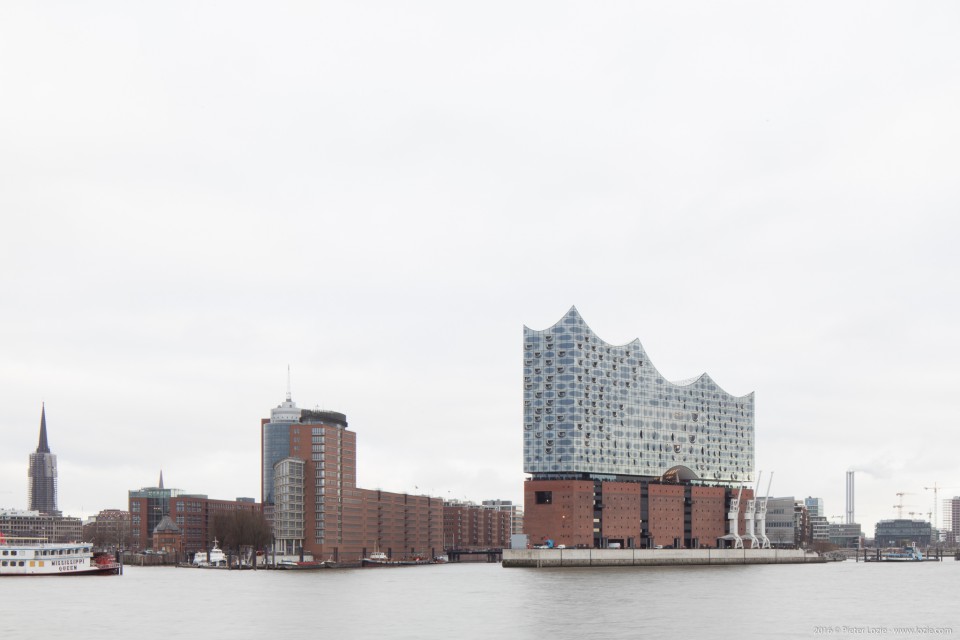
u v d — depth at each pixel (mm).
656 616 159125
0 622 151875
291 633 138500
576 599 193500
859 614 164750
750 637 133500
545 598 196250
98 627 145625
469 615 161500
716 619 155125
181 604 183125
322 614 164000
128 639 132500
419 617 158500
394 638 132875
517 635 135375
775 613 165125
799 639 131625
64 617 159375
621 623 148875
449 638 132750
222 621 153250
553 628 142750
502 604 182000
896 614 165250
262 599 195750
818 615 162125
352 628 144000
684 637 133375
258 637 134500
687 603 184000
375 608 174500
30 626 146750
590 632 138375
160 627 145375
